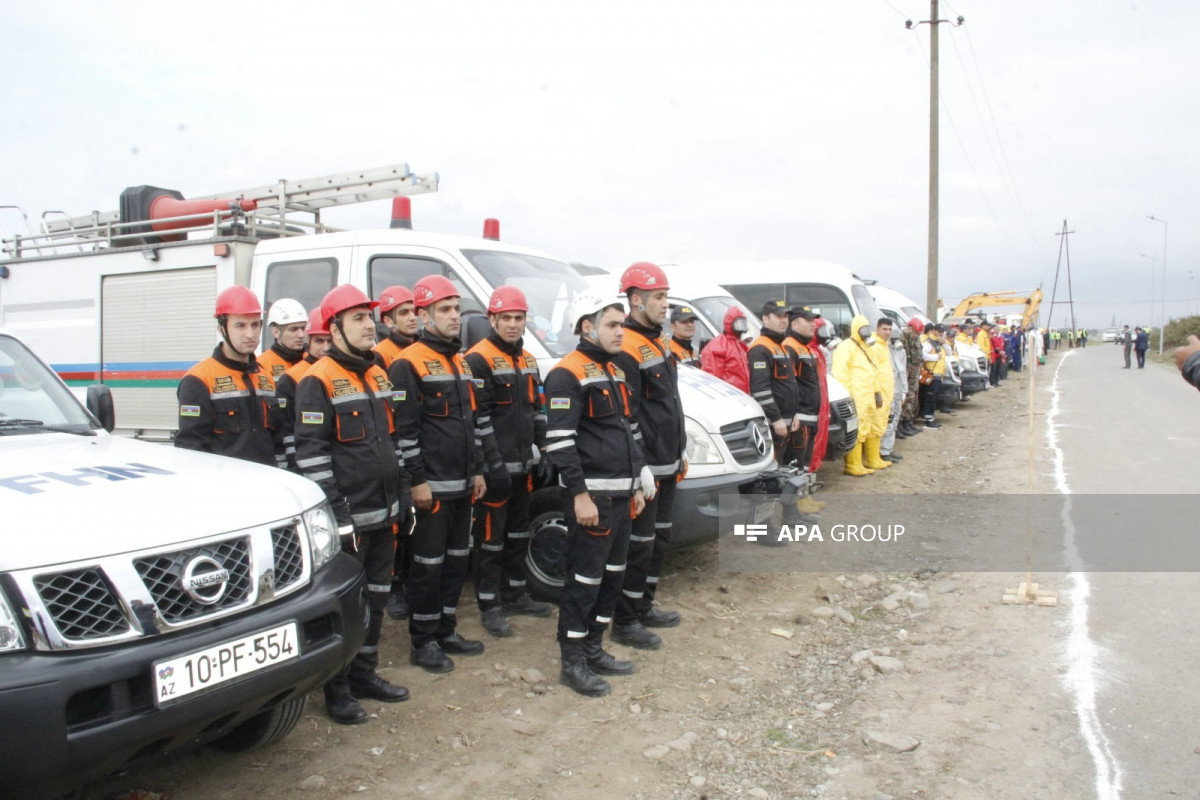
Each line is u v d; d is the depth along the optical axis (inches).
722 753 144.2
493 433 189.3
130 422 271.1
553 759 141.9
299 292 244.8
